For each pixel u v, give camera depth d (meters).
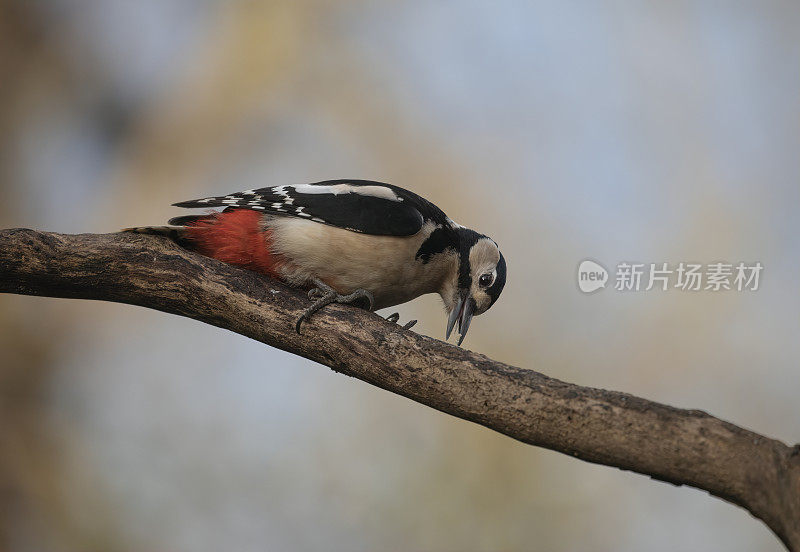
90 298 9.34
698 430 7.50
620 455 7.71
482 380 8.23
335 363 8.98
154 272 9.18
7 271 8.88
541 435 7.99
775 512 7.09
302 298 9.26
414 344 8.64
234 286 9.23
